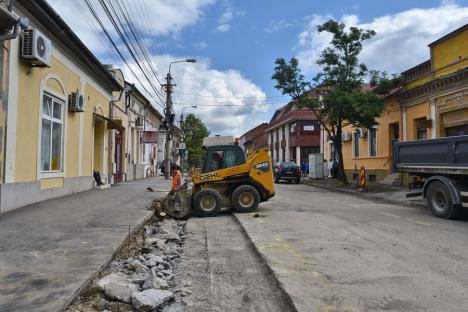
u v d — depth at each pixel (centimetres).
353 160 3141
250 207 1353
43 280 512
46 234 764
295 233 962
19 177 1073
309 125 4916
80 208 1109
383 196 1853
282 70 2547
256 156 1395
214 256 774
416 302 502
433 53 2039
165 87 3109
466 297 520
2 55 973
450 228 1034
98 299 495
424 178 1350
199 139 7438
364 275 616
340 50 2455
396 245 825
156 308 488
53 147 1341
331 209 1444
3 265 569
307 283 577
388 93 2455
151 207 1213
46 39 1113
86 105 1652
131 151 2925
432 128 2042
